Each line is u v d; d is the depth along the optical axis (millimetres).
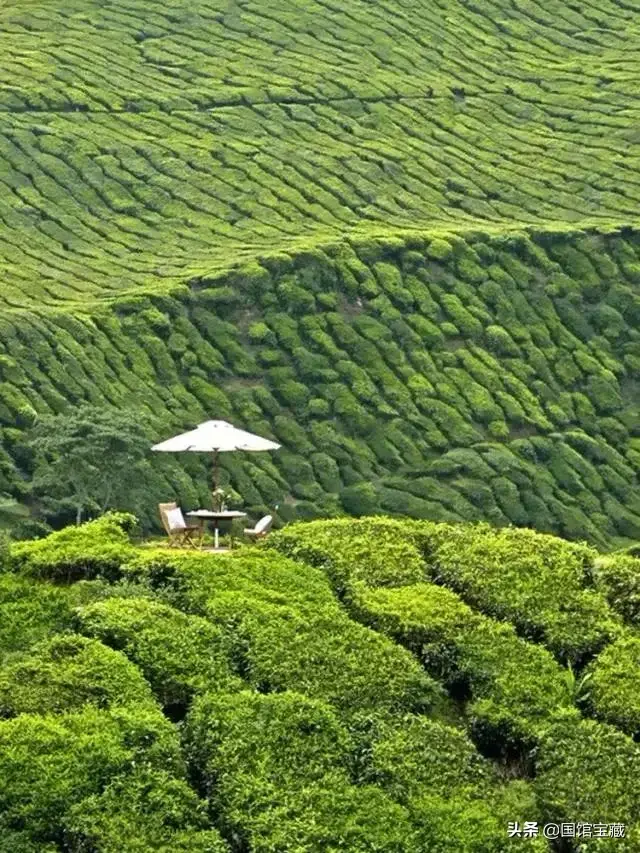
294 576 35688
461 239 105750
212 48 143375
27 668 31312
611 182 120125
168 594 35125
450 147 127312
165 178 118562
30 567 37094
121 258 106062
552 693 31531
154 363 90750
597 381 96125
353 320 97375
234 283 98562
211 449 49156
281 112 130875
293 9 151500
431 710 31781
